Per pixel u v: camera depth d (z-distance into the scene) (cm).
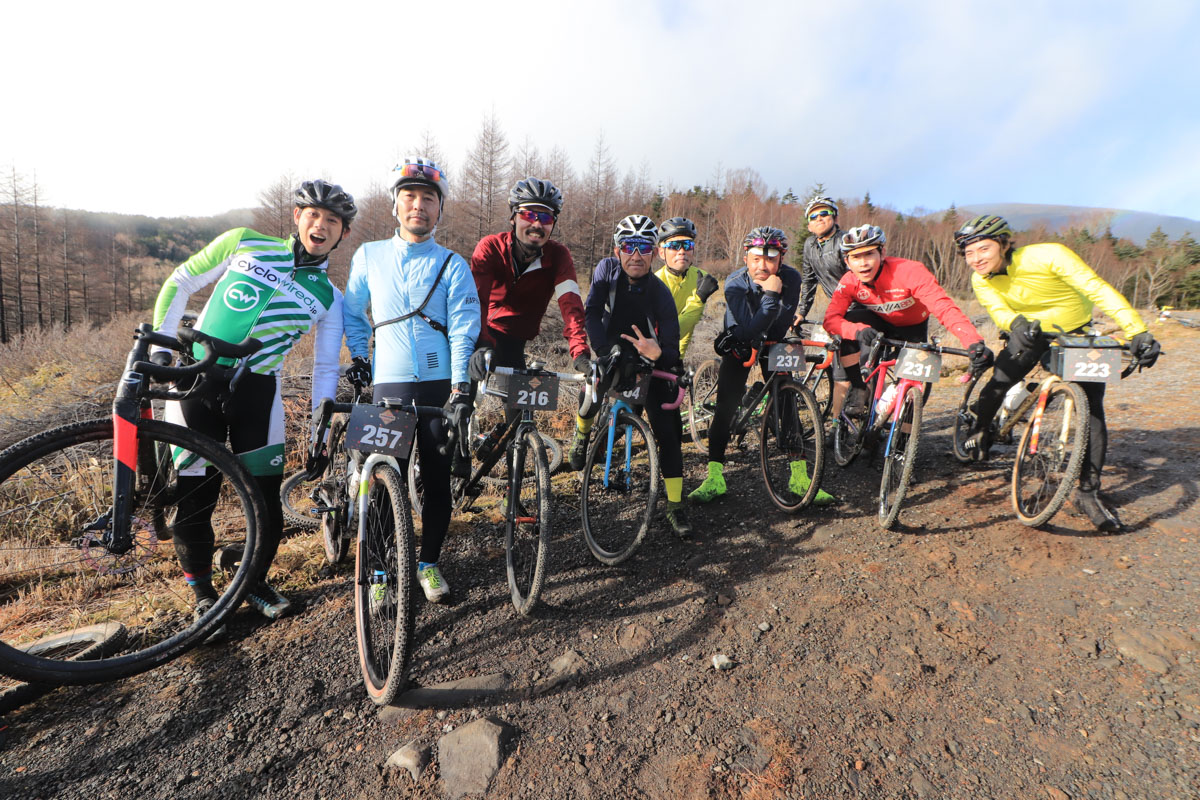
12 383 853
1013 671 195
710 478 367
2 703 183
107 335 1277
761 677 199
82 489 309
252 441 237
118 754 170
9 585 274
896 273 345
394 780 160
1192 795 144
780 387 352
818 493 346
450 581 274
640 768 162
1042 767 156
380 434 204
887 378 369
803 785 154
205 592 238
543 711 186
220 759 168
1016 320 316
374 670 198
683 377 325
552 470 441
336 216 245
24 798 154
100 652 204
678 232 431
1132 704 176
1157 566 250
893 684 192
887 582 256
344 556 282
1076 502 310
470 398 227
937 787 152
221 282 234
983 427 363
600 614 244
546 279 329
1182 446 383
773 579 266
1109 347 273
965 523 310
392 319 239
